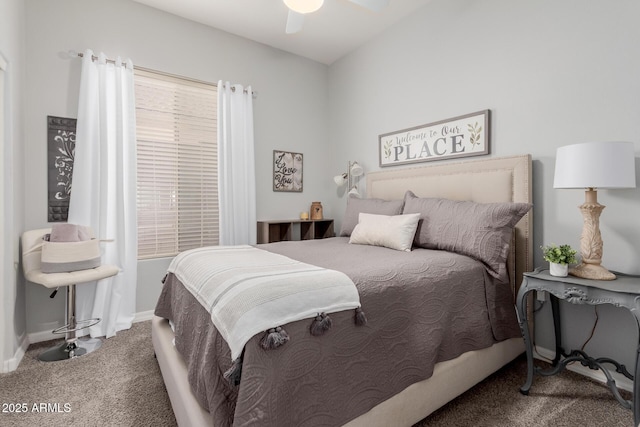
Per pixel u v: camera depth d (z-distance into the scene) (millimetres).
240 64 3455
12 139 2033
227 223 3244
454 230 2062
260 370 961
